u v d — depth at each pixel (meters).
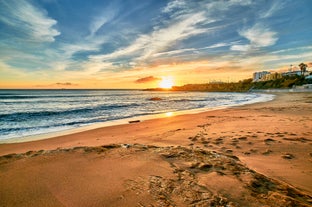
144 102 38.06
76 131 10.34
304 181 3.31
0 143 7.73
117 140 7.68
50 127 11.66
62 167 3.15
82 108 24.61
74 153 3.89
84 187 2.49
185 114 17.11
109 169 3.09
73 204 2.12
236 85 153.62
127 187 2.49
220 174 2.95
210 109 21.80
